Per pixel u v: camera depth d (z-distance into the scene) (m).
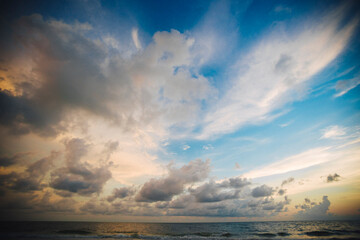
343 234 30.55
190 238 27.78
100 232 35.19
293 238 26.47
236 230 43.00
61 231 34.38
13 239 23.95
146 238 27.52
